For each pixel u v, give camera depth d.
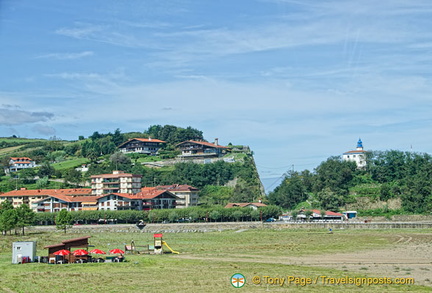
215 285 100.00
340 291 93.56
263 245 180.50
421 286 98.38
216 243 192.25
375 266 124.25
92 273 115.88
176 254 156.12
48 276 111.44
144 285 100.69
